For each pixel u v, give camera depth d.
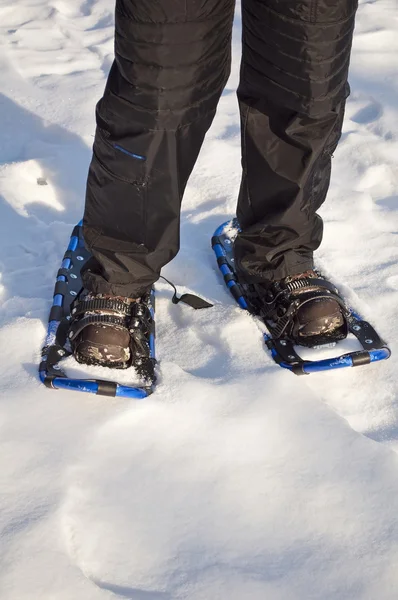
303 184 1.53
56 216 2.15
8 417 1.41
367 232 2.11
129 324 1.56
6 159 2.39
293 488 1.32
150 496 1.29
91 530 1.23
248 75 1.46
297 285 1.65
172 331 1.71
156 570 1.18
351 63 3.10
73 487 1.28
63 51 3.15
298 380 1.54
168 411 1.45
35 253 1.95
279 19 1.32
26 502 1.24
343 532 1.25
